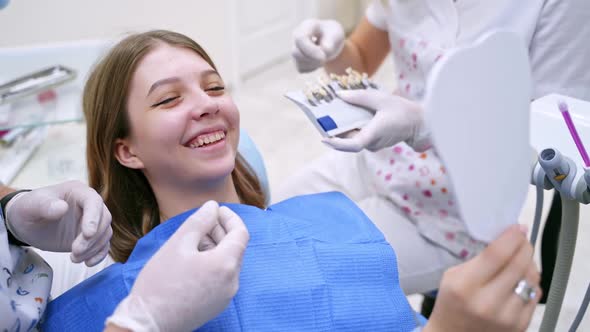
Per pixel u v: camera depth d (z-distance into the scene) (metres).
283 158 2.46
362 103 0.87
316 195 1.03
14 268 0.79
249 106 2.95
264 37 3.34
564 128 0.96
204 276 0.62
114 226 0.96
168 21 2.74
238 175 1.06
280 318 0.78
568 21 1.09
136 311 0.62
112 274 0.82
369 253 0.87
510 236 0.58
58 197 0.81
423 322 0.92
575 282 1.56
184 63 0.89
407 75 1.27
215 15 2.92
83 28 2.50
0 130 1.57
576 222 0.83
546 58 1.14
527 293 0.58
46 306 0.82
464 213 0.56
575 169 0.80
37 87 1.58
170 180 0.92
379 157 1.29
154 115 0.87
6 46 2.38
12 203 0.81
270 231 0.86
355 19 4.02
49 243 0.82
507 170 0.58
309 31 1.25
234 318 0.76
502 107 0.57
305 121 2.77
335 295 0.81
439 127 0.54
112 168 0.95
